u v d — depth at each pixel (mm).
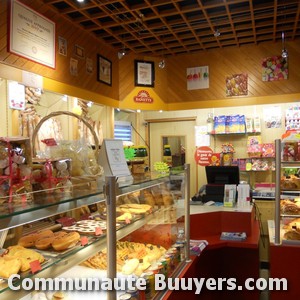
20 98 3197
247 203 3732
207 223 3408
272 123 5543
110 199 1306
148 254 2000
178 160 6328
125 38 4715
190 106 5602
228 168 4039
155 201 2281
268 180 5617
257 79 5238
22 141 1301
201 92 5543
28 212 1057
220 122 5676
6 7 3084
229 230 3438
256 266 3375
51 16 3711
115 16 3930
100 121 4930
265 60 5195
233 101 5359
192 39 4965
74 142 1804
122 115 6008
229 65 5387
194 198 4121
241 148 5770
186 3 3832
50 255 1330
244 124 5559
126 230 1764
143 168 3871
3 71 3006
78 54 4234
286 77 5086
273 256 2914
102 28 4270
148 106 5531
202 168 6168
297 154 3104
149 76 5559
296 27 4438
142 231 2211
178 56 5668
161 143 6461
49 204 1138
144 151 4273
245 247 3102
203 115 6090
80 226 1672
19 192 1258
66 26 4000
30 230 1561
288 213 3102
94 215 1837
